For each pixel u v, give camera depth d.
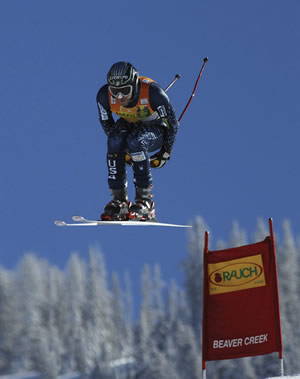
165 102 27.33
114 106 27.78
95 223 25.16
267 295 26.55
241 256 27.03
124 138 28.08
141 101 27.33
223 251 27.28
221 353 26.73
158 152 29.02
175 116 27.97
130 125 28.36
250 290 26.75
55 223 24.75
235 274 27.00
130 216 27.55
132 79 26.89
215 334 26.89
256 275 26.75
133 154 27.55
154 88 27.25
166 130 28.48
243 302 26.75
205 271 27.30
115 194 28.36
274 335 26.30
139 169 27.69
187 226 26.45
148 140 27.67
